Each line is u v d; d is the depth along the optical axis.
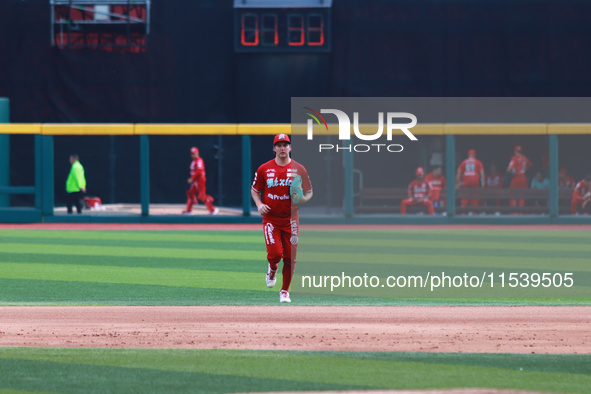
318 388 20.11
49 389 20.11
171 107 88.81
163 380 20.83
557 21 86.56
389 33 87.50
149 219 77.19
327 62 87.62
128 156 87.75
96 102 89.00
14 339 25.53
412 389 20.05
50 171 77.06
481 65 87.31
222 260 48.50
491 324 28.03
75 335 26.14
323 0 87.19
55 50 88.69
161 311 30.62
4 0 88.38
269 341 25.27
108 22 87.88
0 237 63.66
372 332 26.61
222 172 87.12
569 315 29.81
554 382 20.67
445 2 87.12
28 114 88.94
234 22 87.56
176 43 88.50
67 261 47.88
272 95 88.12
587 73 86.56
